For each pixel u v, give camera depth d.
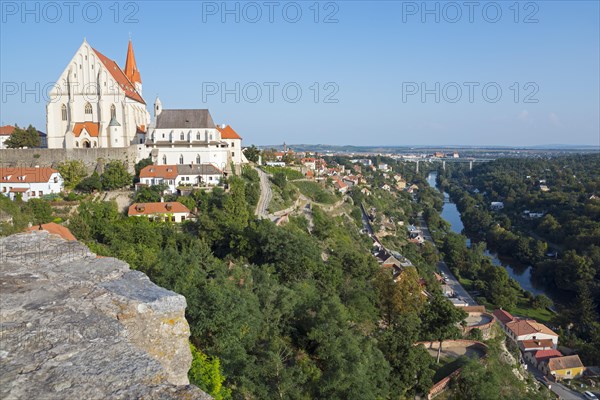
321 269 68.00
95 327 13.51
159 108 126.75
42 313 13.98
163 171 111.25
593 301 127.94
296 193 140.25
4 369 11.16
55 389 10.70
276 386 28.83
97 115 119.88
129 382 11.30
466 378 51.69
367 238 146.62
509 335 104.56
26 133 120.56
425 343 66.06
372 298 66.69
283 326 40.81
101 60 119.56
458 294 132.88
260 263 72.31
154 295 16.61
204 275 46.88
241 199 94.44
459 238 179.50
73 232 72.56
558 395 84.19
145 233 73.88
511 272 163.50
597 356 97.88
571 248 164.62
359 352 35.38
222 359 29.19
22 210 80.38
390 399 42.00
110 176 103.31
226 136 142.12
